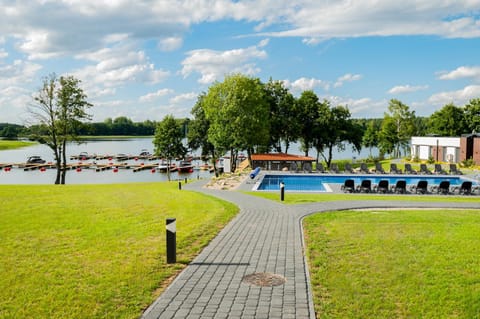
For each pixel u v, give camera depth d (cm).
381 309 653
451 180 3719
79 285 753
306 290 738
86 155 10756
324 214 1588
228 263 915
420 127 10512
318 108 6319
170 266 885
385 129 7819
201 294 720
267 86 6228
